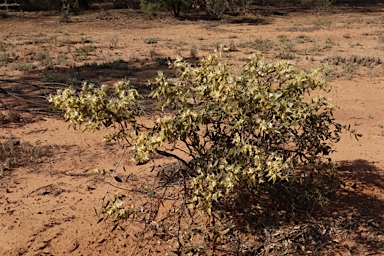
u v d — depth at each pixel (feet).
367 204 16.22
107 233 14.79
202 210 13.47
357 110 30.30
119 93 14.38
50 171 19.40
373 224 14.99
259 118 13.24
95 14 89.10
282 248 13.85
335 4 108.27
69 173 19.16
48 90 33.47
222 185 12.83
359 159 20.15
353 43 58.80
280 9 98.32
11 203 16.66
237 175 12.78
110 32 69.26
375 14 90.68
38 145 22.47
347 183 17.62
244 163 13.20
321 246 13.96
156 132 14.34
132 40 61.46
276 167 12.67
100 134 24.00
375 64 45.75
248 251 13.80
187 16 85.61
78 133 24.27
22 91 33.50
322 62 46.42
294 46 56.39
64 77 38.75
